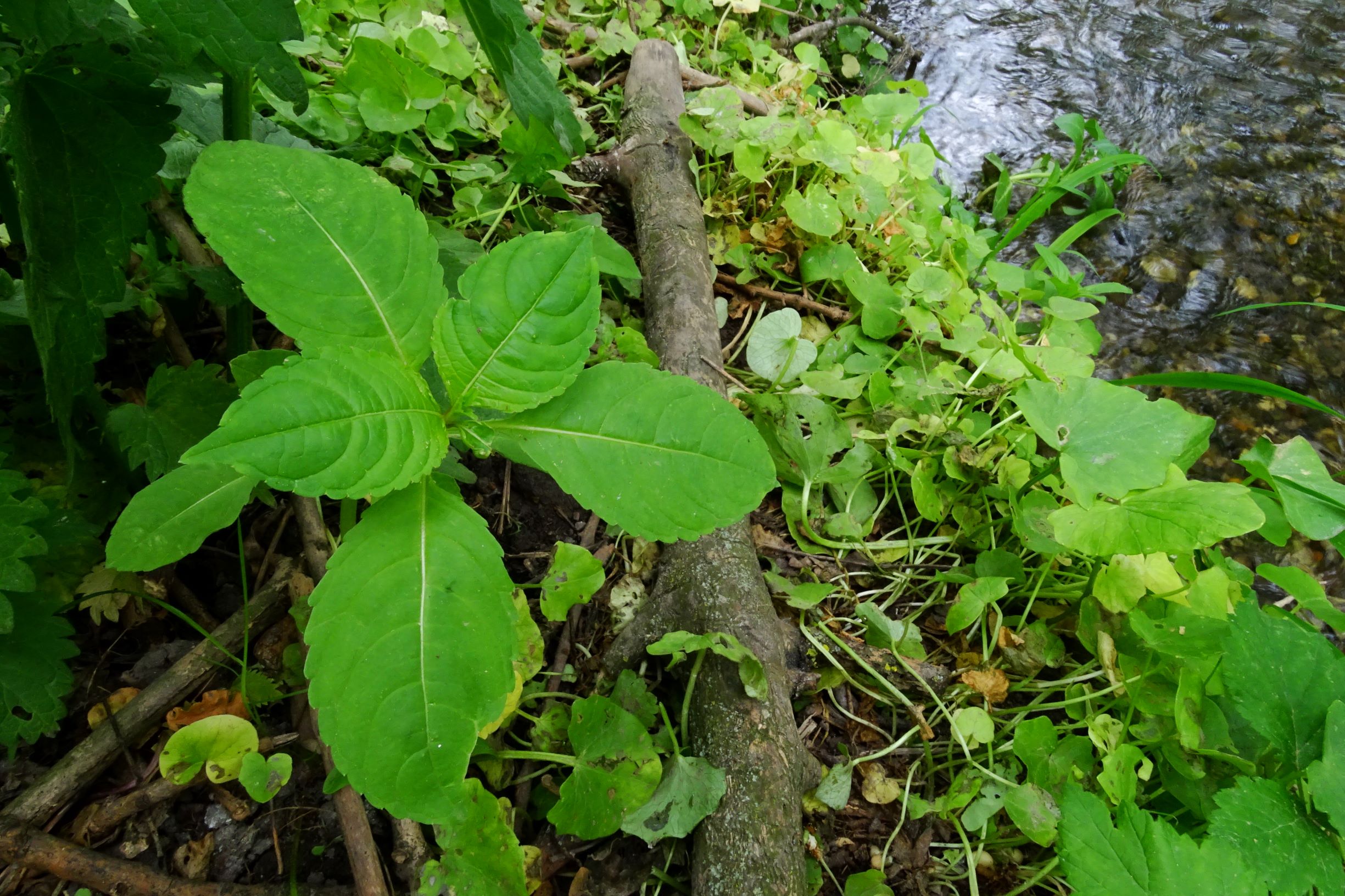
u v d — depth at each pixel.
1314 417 0.71
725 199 0.69
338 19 0.62
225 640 0.38
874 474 0.56
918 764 0.44
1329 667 0.38
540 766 0.39
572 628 0.44
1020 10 1.18
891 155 0.70
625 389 0.30
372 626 0.25
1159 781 0.44
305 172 0.28
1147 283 0.83
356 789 0.24
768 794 0.37
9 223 0.34
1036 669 0.48
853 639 0.48
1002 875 0.42
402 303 0.28
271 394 0.23
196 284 0.43
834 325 0.66
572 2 0.83
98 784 0.35
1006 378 0.57
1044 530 0.50
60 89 0.28
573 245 0.28
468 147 0.64
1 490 0.30
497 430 0.29
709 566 0.44
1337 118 1.01
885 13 1.15
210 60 0.32
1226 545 0.63
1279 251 0.86
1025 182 0.93
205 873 0.34
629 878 0.37
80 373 0.32
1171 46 1.12
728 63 0.86
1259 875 0.34
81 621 0.38
